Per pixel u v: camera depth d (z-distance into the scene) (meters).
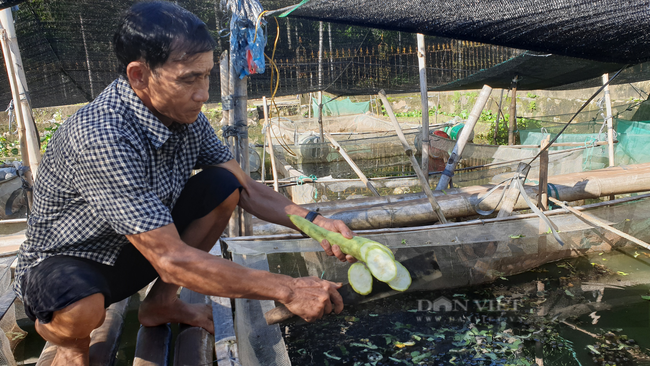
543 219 2.89
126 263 1.82
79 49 4.37
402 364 2.04
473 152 7.88
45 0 3.83
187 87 1.51
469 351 2.14
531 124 9.53
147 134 1.61
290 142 10.96
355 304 2.59
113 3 3.90
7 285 2.65
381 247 1.69
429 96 14.19
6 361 1.94
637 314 2.45
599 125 7.97
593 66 5.03
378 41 5.32
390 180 6.46
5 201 5.25
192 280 1.53
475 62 5.50
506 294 2.71
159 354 1.94
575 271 2.97
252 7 2.81
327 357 2.10
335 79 5.96
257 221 3.54
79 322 1.57
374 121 12.78
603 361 2.03
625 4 2.03
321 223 2.00
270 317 2.09
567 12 2.17
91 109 1.55
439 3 2.32
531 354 2.10
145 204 1.50
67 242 1.66
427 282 2.70
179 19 1.45
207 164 2.08
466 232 2.77
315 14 2.71
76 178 1.52
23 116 4.11
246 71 2.95
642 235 3.17
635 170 4.28
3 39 3.94
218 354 1.79
